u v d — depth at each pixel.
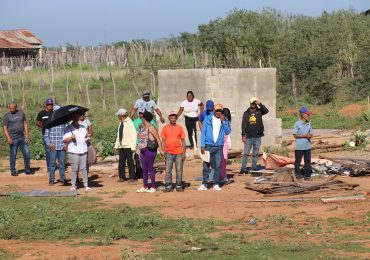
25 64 59.28
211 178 18.02
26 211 14.74
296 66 48.12
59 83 50.34
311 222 13.19
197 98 25.47
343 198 15.15
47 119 19.53
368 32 55.06
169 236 12.34
